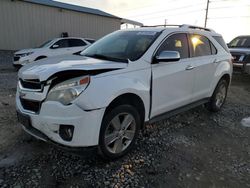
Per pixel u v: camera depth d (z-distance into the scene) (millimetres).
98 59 3477
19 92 3139
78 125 2703
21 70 3250
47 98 2789
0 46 15984
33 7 17125
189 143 3902
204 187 2803
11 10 16078
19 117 3148
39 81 2805
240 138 4254
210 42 5066
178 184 2820
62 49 11562
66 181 2750
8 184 2637
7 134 3783
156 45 3725
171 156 3445
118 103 3131
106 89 2855
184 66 4152
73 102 2676
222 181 2941
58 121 2705
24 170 2900
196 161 3363
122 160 3256
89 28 21062
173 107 4125
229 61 5555
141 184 2779
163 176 2957
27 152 3301
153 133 4176
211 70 4930
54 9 18328
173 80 3934
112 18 22719
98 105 2764
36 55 10742
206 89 4941
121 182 2793
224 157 3533
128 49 3760
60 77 2781
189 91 4414
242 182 2953
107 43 4180
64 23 19188
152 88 3559
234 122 5043
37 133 2947
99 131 2871
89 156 3121
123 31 4457
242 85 9328
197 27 4906
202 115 5324
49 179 2768
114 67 3098
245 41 11195
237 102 6688
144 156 3393
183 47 4270
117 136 3184
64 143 2771
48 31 18312
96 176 2871
